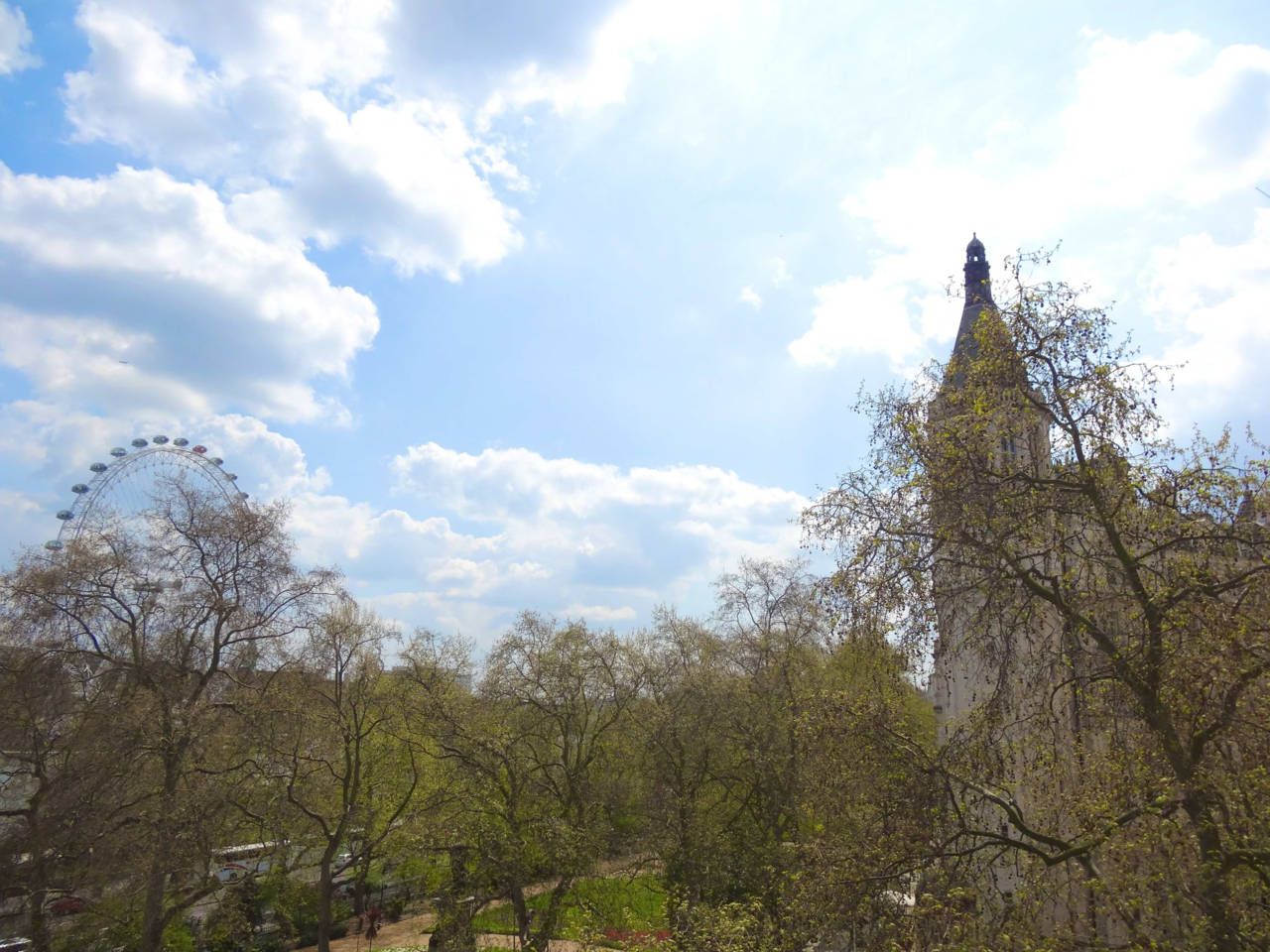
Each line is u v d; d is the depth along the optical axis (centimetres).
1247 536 1628
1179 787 1616
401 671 4284
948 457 1817
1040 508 1752
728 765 3991
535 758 4091
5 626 3444
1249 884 1611
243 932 3688
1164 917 1557
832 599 2016
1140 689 1645
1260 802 1664
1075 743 1964
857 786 1978
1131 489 1645
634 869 3966
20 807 3359
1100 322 1770
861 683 2331
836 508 2031
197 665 3822
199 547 3841
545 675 4138
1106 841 1656
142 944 3172
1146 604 1634
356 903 5003
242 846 4078
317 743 3953
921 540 1908
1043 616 1908
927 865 1831
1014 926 1750
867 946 1847
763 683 3894
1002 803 1784
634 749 4203
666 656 4388
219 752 3559
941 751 1920
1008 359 1789
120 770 3241
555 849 3525
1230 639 1532
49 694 3369
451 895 3806
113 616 3644
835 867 1916
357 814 3962
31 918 3077
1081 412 1730
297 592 4131
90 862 3072
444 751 3975
